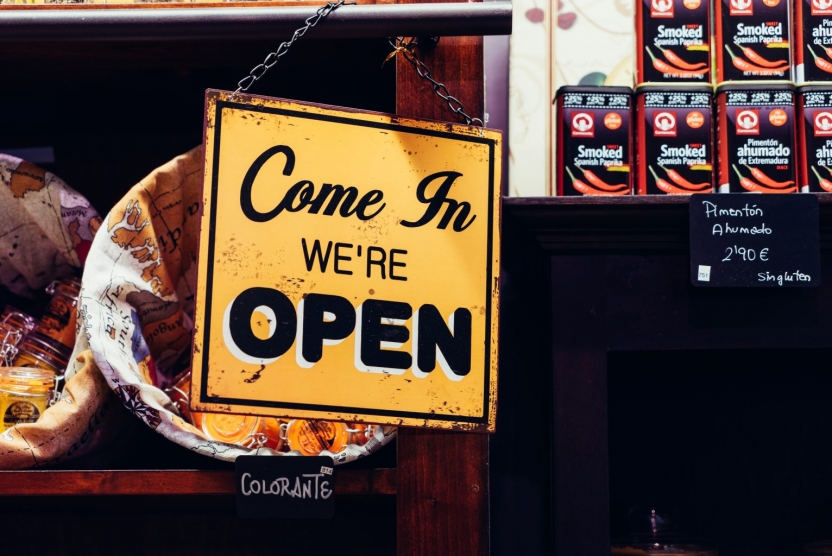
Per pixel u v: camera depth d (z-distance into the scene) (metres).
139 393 0.91
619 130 1.01
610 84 1.21
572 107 1.02
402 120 0.91
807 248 0.95
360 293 0.88
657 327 0.97
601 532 0.94
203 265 0.85
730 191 0.99
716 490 1.26
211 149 0.86
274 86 1.23
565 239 0.98
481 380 0.89
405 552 0.89
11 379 1.00
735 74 1.04
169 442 1.08
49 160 1.35
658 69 1.04
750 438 1.27
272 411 0.85
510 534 1.08
